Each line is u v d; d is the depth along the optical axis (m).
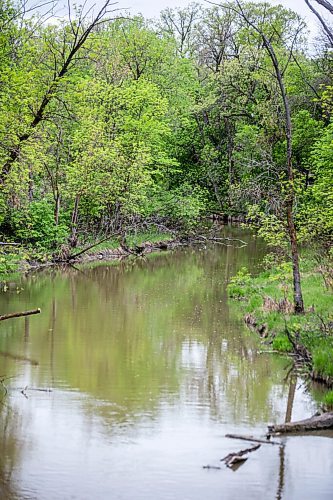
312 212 21.23
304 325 16.38
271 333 16.94
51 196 36.06
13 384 12.84
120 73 41.09
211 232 45.69
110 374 13.64
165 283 26.66
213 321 19.14
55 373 13.62
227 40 55.06
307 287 21.31
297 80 40.97
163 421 10.94
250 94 48.72
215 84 51.19
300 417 11.20
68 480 8.78
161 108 41.47
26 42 21.59
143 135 39.50
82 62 24.73
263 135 39.34
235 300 22.56
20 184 26.67
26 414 11.23
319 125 39.09
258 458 9.48
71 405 11.69
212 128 55.34
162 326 18.39
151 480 8.78
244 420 11.03
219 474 8.99
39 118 22.47
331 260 22.31
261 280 24.52
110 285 26.08
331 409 11.58
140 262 33.72
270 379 13.48
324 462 9.38
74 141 35.19
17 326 18.09
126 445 9.93
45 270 30.16
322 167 30.22
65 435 10.30
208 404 11.84
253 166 20.58
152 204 41.94
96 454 9.59
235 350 15.82
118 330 17.81
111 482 8.73
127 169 36.06
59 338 16.77
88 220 38.22
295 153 39.72
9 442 10.03
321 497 8.38
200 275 28.92
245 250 38.62
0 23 20.06
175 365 14.45
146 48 46.81
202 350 15.80
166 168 47.88
